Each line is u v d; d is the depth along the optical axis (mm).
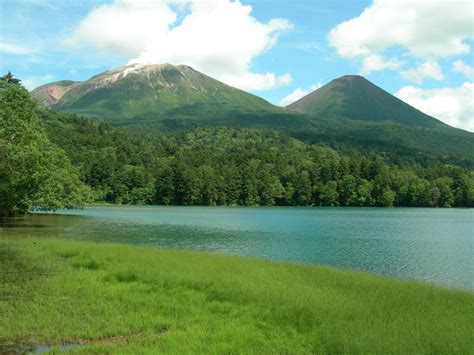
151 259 28172
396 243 54750
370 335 13703
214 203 177125
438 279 32188
